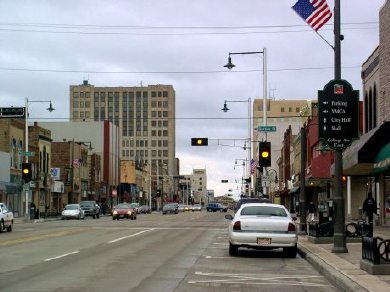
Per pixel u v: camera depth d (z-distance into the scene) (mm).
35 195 69750
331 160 43094
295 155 72750
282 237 18250
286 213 19422
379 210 33438
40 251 20234
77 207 61125
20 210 64312
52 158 84125
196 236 28766
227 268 15641
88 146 99938
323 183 51094
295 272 14969
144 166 149000
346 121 17766
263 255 19422
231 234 18547
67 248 21469
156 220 54125
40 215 70188
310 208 41906
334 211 18141
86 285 12383
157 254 19266
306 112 67812
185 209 120188
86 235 29188
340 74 18016
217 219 56719
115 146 118688
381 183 32656
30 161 67812
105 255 18844
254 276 14047
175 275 14055
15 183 62125
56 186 77375
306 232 27969
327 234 22344
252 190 76250
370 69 35562
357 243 21672
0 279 13281
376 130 24641
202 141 45750
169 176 161750
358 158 24500
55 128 111812
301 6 21984
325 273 14000
